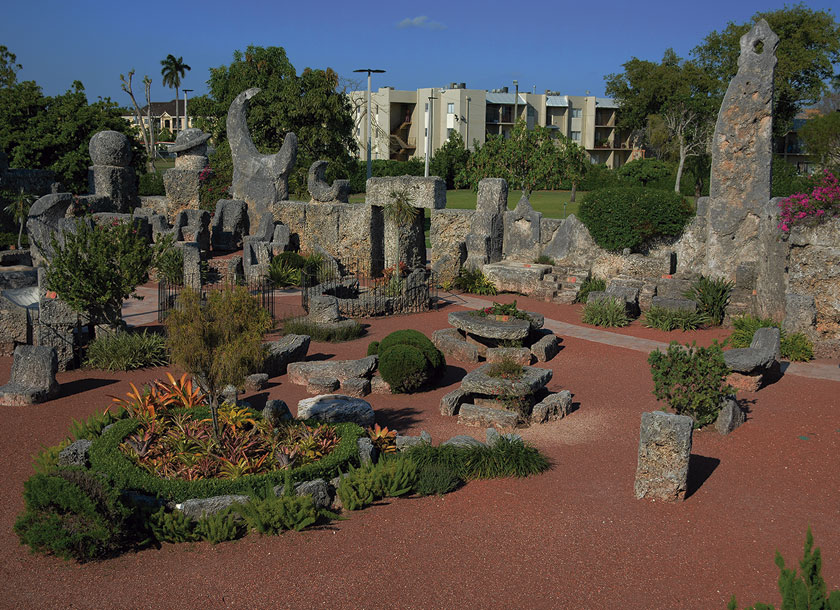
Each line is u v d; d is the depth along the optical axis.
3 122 40.75
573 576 8.98
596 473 12.01
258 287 26.86
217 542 9.83
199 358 11.15
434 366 16.64
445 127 89.12
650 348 20.02
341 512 10.76
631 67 75.94
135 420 12.59
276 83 48.41
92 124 41.56
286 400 15.85
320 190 32.53
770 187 22.52
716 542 9.77
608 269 27.33
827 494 11.16
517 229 29.80
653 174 68.25
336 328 21.03
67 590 8.73
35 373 15.70
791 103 65.44
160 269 23.88
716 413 13.70
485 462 11.94
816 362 17.97
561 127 95.94
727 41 68.38
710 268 23.58
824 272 18.73
